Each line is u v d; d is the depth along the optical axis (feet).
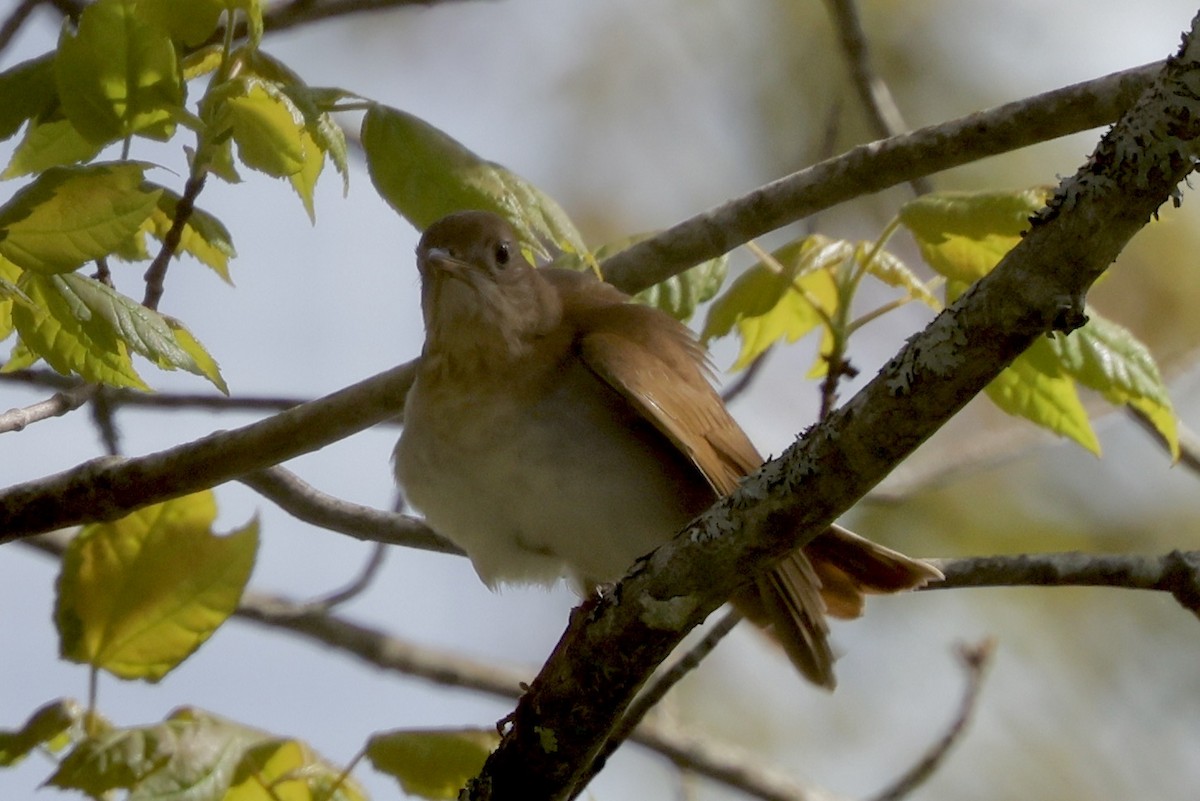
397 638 45.27
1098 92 28.07
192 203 24.97
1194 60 18.17
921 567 28.19
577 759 23.73
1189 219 47.29
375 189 25.54
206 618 27.61
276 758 25.54
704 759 43.98
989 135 28.84
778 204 30.14
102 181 21.99
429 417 28.22
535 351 28.22
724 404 31.27
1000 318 19.13
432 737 25.90
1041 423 29.58
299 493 31.37
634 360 27.37
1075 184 18.71
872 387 20.17
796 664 28.30
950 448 45.37
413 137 25.46
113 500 27.63
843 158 29.91
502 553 28.99
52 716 25.81
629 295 31.14
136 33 23.80
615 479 27.48
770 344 32.86
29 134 25.62
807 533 21.29
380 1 38.11
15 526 27.63
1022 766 47.01
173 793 24.02
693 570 21.80
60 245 21.89
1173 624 48.32
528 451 27.43
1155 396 28.30
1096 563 28.55
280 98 23.63
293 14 37.50
